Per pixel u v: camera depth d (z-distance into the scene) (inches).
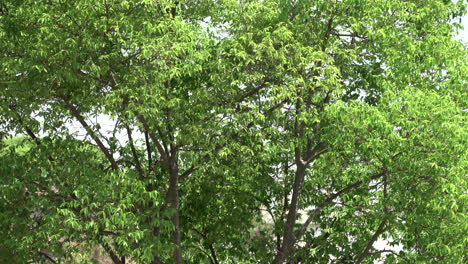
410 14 693.3
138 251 602.2
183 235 812.6
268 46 605.3
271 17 657.6
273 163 842.8
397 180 602.2
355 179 765.9
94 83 601.0
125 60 588.7
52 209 607.5
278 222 812.0
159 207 658.8
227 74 623.5
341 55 691.4
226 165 715.4
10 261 617.0
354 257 796.0
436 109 563.2
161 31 601.9
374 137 578.6
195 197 786.8
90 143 663.8
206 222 816.9
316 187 843.4
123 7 564.1
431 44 683.4
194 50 652.1
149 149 737.6
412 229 630.5
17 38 562.6
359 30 675.4
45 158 632.4
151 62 565.0
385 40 677.3
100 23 557.3
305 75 656.4
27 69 562.3
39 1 554.3
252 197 821.9
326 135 632.4
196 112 650.8
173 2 636.1
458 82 642.2
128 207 603.2
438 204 585.3
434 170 573.3
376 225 744.3
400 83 674.8
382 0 670.5
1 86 589.3
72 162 624.7
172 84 700.0
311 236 828.0
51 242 633.0
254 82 650.8
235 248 835.4
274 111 661.3
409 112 573.0
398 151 590.6
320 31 703.7
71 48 546.0
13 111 616.4
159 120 625.6
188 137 622.5
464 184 575.8
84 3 545.0
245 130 636.7
